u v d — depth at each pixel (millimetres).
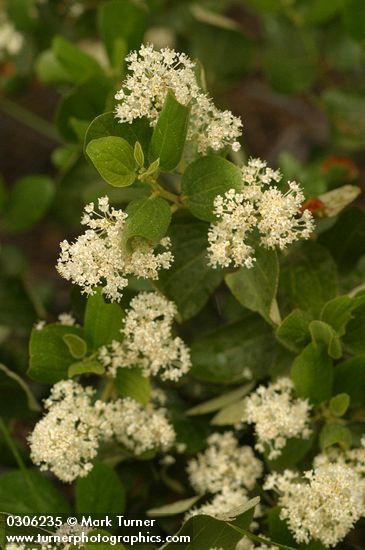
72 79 640
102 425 488
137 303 485
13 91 778
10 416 555
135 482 560
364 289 508
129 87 455
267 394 504
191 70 461
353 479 478
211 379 541
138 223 453
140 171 463
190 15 731
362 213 535
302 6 662
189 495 558
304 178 611
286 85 686
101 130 464
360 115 682
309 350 493
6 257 739
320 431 522
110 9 596
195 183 470
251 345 542
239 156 546
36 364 496
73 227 682
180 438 538
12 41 734
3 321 612
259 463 524
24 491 522
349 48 681
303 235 461
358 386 510
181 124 455
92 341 498
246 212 456
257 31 910
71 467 485
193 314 513
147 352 490
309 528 473
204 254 509
